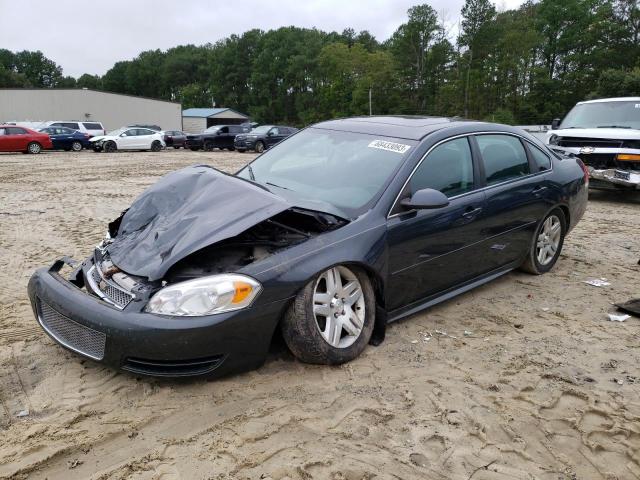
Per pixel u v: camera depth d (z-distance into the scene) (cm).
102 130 3444
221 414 293
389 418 293
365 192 384
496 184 462
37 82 14150
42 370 337
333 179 406
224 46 13025
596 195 1137
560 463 263
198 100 12962
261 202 338
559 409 308
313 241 335
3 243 670
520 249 502
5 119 4622
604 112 1114
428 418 294
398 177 387
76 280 373
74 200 1045
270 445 269
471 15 6794
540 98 6744
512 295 487
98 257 364
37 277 353
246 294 302
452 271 425
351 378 332
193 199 365
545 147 550
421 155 404
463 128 453
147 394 311
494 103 6656
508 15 7219
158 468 252
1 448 262
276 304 312
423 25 7894
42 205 978
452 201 416
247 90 12169
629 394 325
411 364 353
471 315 439
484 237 447
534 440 280
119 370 303
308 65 10619
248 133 3141
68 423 283
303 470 250
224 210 340
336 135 458
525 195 486
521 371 349
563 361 364
